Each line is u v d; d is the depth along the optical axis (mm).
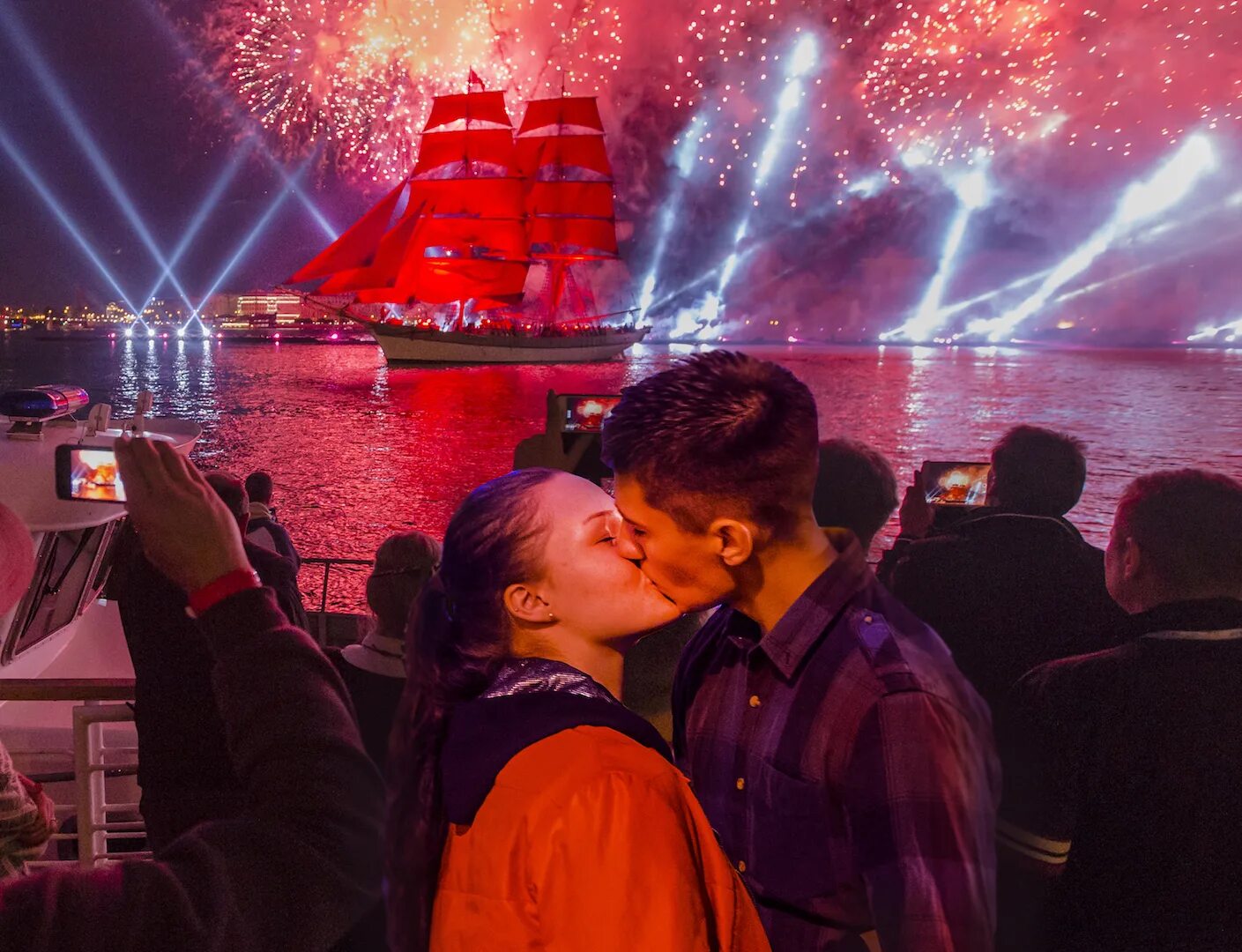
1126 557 1730
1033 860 1699
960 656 2100
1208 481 1666
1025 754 1700
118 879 673
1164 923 1613
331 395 73938
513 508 1047
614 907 829
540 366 105062
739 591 1253
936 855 1077
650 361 113812
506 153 84062
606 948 827
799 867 1216
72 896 646
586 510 1065
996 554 2146
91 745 2115
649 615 1060
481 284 87250
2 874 1130
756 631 1301
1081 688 1679
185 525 920
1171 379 96312
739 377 1153
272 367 114750
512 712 939
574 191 86812
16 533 977
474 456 43250
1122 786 1630
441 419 57812
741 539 1163
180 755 1613
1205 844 1600
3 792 1136
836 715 1163
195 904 674
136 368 115312
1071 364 130625
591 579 1035
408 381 87688
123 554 1905
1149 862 1619
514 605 1039
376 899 823
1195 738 1601
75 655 3857
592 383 82875
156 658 1628
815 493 1755
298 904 722
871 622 1220
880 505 1775
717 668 1355
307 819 782
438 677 1018
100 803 2162
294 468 39375
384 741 2039
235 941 682
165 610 1608
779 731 1213
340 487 34562
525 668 995
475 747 919
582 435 2814
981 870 1097
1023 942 1693
